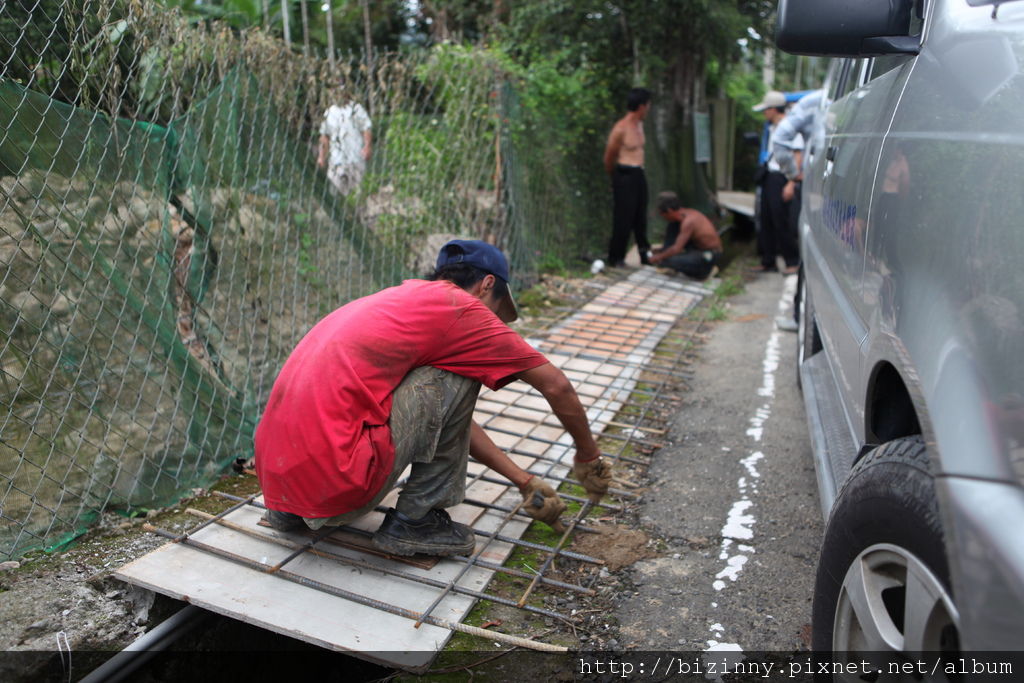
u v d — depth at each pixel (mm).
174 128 3283
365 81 4824
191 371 3193
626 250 7859
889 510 1502
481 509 2932
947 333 1374
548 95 7094
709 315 6309
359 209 4637
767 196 8328
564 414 2490
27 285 2629
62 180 2758
